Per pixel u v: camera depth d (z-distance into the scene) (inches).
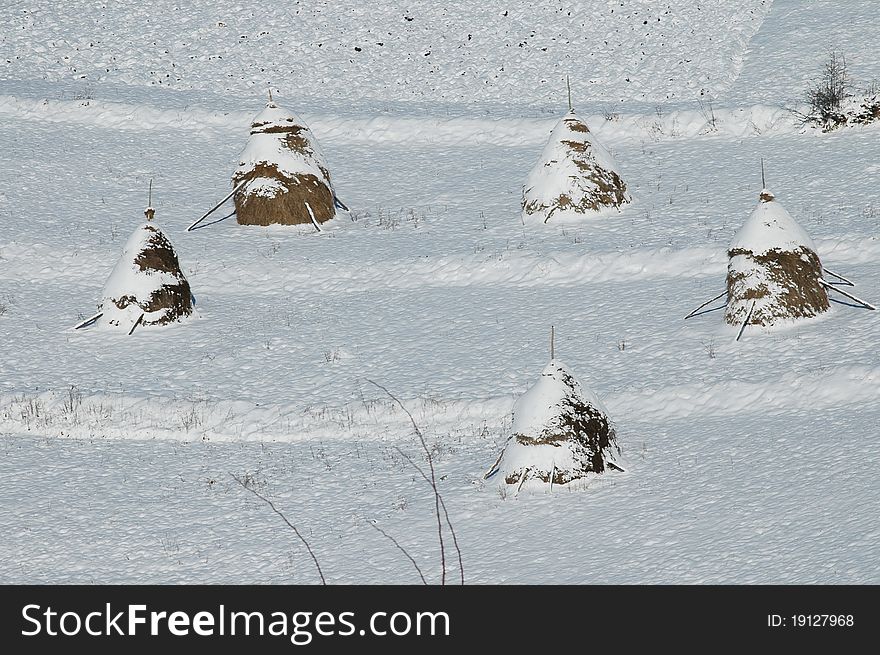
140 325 4618.6
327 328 4515.3
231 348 4372.5
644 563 2500.0
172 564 2704.2
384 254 5226.4
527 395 3105.3
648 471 3063.5
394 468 3267.7
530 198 5575.8
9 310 4837.6
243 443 3590.1
